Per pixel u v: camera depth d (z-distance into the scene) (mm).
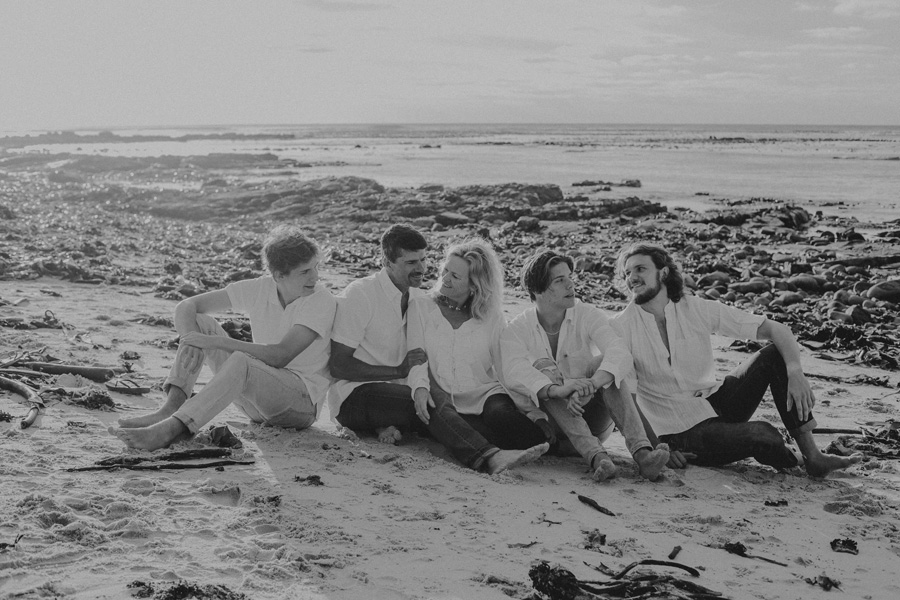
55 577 3293
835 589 3793
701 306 5691
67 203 27281
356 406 5750
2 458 4582
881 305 12891
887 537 4477
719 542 4254
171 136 144000
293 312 5594
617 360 5352
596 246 20016
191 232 20953
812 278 14430
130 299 10688
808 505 4953
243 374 5270
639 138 142250
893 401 7676
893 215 27203
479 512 4422
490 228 23906
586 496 4824
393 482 4824
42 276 11828
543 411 5574
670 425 5672
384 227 23828
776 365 5488
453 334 5785
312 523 4055
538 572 3529
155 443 4938
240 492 4367
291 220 25516
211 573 3455
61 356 7180
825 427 6684
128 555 3539
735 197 33594
